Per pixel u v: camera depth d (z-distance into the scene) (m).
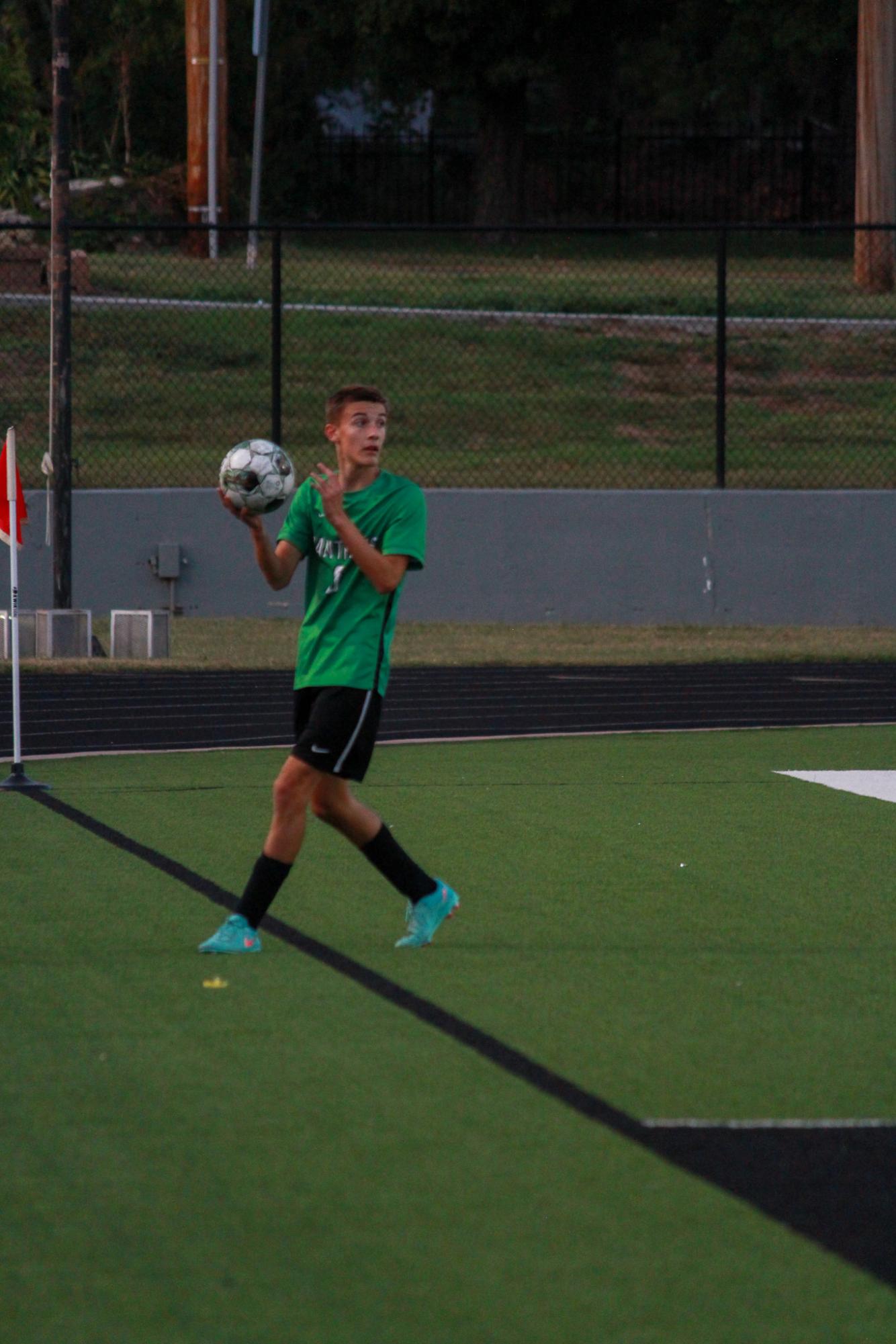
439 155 166.88
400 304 105.62
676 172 176.25
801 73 179.88
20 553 70.38
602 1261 14.60
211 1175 16.39
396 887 24.75
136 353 92.81
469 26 139.25
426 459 85.38
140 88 155.75
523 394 93.38
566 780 40.22
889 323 103.00
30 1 154.38
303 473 83.38
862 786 39.56
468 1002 22.27
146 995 22.39
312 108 163.62
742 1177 16.45
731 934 26.06
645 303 107.31
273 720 49.47
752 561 73.38
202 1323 13.45
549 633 69.81
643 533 72.94
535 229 72.94
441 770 41.59
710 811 36.38
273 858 24.23
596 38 146.62
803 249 139.88
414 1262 14.55
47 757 42.94
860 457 88.12
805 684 58.28
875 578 73.81
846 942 25.67
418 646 65.50
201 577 71.69
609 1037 20.84
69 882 29.09
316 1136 17.41
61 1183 16.22
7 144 108.81
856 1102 18.66
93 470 80.62
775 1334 13.37
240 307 94.88
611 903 28.06
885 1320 13.61
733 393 94.94
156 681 56.56
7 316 93.94
